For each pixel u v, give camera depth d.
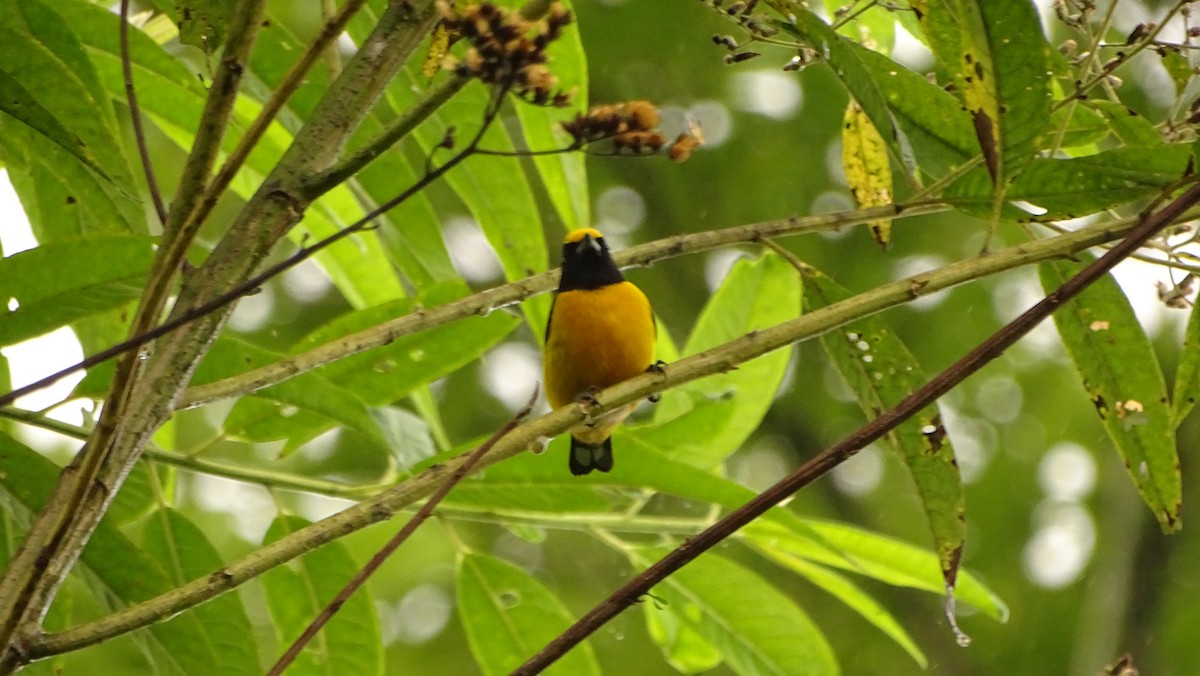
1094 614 19.44
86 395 6.39
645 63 20.52
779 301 9.19
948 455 6.82
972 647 20.06
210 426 16.66
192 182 4.76
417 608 17.30
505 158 8.30
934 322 20.25
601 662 18.30
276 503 7.21
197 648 6.49
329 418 6.82
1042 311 5.29
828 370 21.59
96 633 4.83
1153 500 7.39
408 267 8.78
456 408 20.39
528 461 7.18
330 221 9.52
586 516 8.08
